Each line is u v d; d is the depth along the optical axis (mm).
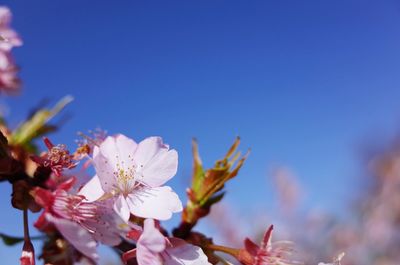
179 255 172
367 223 839
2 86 260
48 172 182
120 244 187
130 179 177
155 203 174
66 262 182
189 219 198
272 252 190
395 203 850
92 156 182
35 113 228
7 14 252
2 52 255
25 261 171
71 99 230
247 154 202
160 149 182
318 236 783
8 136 219
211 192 200
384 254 816
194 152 207
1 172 180
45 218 161
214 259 191
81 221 170
